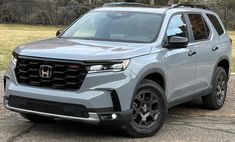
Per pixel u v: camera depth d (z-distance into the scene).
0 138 6.69
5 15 43.28
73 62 6.27
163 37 7.37
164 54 7.18
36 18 43.28
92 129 7.31
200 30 8.54
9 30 32.53
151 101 6.93
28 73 6.59
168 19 7.71
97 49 6.61
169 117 8.41
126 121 6.46
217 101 9.10
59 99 6.26
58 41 7.34
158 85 7.00
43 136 6.87
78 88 6.28
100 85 6.25
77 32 7.90
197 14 8.64
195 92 8.21
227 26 43.22
